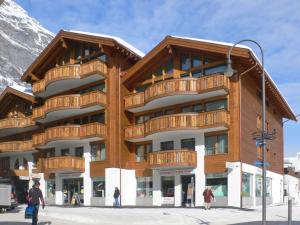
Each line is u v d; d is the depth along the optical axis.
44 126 47.47
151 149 39.47
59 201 43.47
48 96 46.72
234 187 33.28
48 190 45.72
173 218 25.08
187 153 35.03
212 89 33.81
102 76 40.06
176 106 37.66
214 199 34.16
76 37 41.25
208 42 34.12
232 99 34.16
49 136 42.25
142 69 39.19
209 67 35.47
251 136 36.09
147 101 37.12
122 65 40.84
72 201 41.06
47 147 45.91
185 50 36.38
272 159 42.59
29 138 50.88
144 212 29.31
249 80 36.41
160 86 35.75
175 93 34.84
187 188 36.09
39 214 28.25
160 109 38.91
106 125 39.94
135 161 40.38
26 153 50.53
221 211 29.75
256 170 36.59
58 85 42.88
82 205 40.62
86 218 25.34
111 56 40.28
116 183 39.06
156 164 35.94
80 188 42.00
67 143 42.97
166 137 37.81
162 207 35.59
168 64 38.38
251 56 32.44
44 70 46.75
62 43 42.94
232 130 33.91
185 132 35.72
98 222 24.05
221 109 33.69
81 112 42.16
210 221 23.70
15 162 52.16
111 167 39.12
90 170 41.03
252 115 36.72
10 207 32.59
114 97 39.88
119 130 39.88
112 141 39.44
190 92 34.69
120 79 40.34
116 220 24.62
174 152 35.12
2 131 51.28
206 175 34.94
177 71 37.06
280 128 46.62
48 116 43.91
